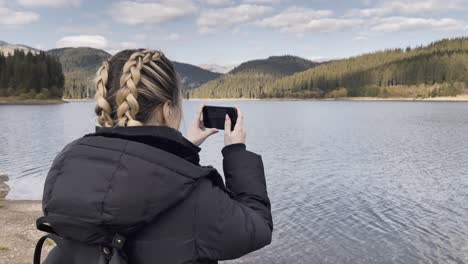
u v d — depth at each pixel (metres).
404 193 22.36
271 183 24.81
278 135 55.59
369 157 36.19
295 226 16.20
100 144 1.31
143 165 1.25
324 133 58.50
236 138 1.61
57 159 1.37
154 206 1.25
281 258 12.76
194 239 1.32
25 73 154.00
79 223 1.26
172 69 1.50
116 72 1.43
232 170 1.56
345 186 24.06
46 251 11.11
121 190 1.23
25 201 19.09
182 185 1.28
